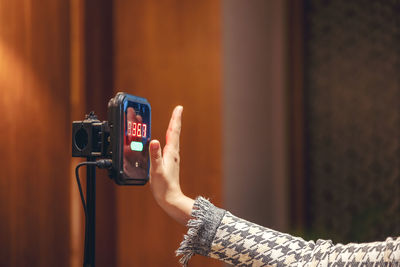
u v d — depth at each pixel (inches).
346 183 103.3
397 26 99.4
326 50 105.9
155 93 89.7
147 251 88.7
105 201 88.3
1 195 65.8
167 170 29.2
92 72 83.1
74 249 75.4
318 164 106.3
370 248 24.0
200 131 87.0
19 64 68.1
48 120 72.3
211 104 86.0
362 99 102.1
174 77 88.6
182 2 88.2
